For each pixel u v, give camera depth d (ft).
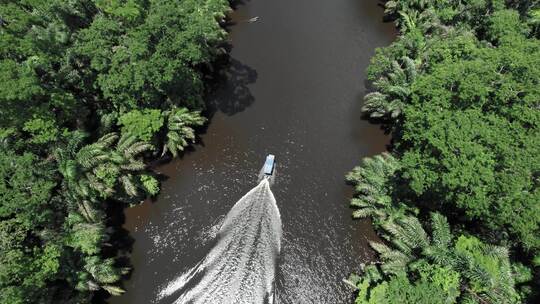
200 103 143.23
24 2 124.16
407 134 112.47
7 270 82.43
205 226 122.93
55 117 107.34
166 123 130.93
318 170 136.15
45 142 101.14
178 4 130.00
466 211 98.78
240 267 115.14
